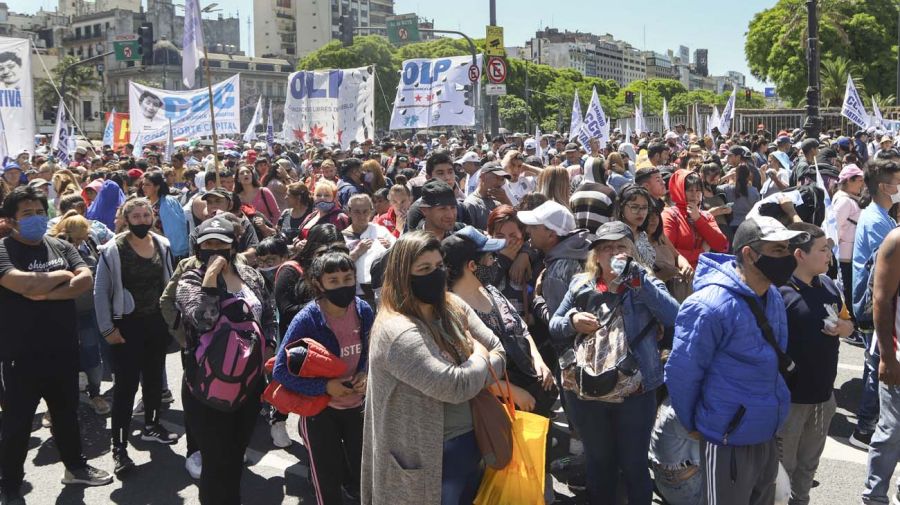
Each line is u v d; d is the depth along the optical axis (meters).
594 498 4.16
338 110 18.36
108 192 9.03
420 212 5.39
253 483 5.26
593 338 3.94
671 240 6.20
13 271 4.76
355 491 4.84
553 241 4.69
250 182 9.30
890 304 4.16
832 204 7.55
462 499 3.27
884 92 47.91
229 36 143.88
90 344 6.67
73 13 149.12
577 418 4.06
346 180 8.95
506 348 3.96
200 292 4.22
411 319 3.11
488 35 18.91
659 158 11.55
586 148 18.70
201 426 4.26
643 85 150.00
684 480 4.45
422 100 17.89
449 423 3.20
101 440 6.12
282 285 5.11
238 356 4.13
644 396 3.96
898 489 4.43
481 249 3.93
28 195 4.85
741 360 3.28
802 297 4.09
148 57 26.20
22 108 12.30
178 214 8.06
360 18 163.75
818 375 4.07
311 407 3.89
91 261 6.84
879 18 47.50
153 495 5.10
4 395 4.91
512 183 8.58
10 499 4.87
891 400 4.32
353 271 3.93
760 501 3.51
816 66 17.83
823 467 5.25
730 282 3.28
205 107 19.06
